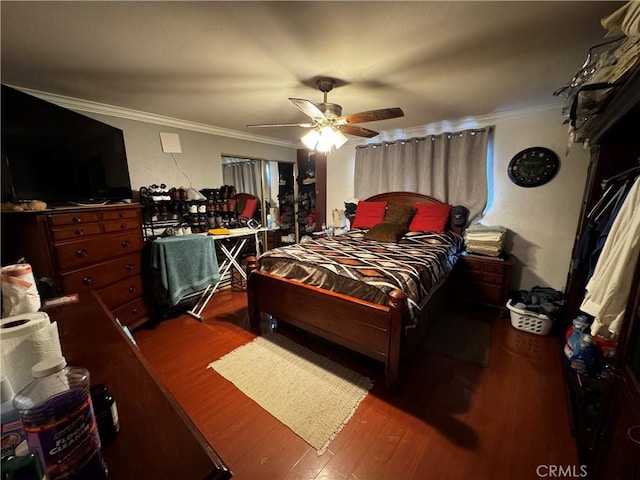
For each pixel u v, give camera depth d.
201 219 3.54
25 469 0.38
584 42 1.60
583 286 2.07
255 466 1.31
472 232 3.09
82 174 2.22
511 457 1.35
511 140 3.05
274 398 1.73
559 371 2.00
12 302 0.84
